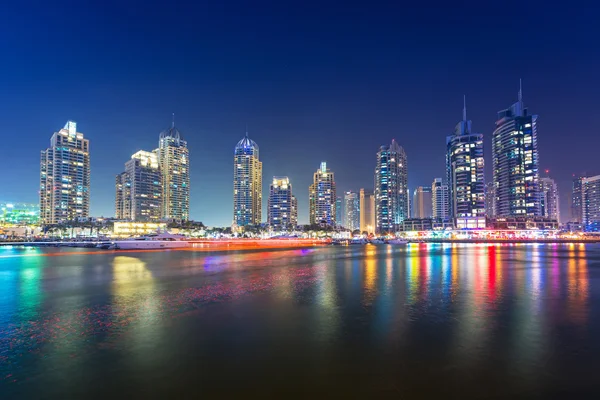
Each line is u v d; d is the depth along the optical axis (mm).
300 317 27656
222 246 184125
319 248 167000
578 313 28812
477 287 42469
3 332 23891
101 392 15570
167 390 15688
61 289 41406
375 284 45031
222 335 23078
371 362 18562
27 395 15336
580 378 16609
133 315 28391
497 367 17844
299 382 16359
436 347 20719
